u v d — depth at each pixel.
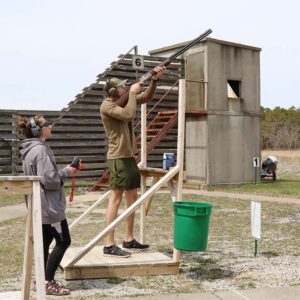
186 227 5.83
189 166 19.89
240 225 10.34
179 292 5.43
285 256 7.35
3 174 17.39
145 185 7.29
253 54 20.52
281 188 18.23
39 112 18.05
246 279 5.99
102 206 13.65
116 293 5.39
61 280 5.91
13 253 7.55
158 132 18.80
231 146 19.75
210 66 19.20
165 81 20.06
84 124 18.88
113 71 18.97
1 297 4.91
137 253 6.66
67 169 5.17
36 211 4.17
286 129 67.62
